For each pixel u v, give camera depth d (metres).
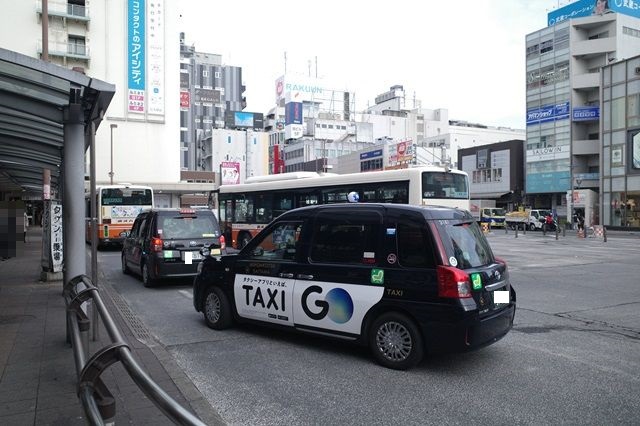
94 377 2.62
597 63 51.94
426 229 5.51
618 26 50.53
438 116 117.50
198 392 4.86
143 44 57.94
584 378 5.34
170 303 9.66
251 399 4.73
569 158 52.34
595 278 13.27
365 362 5.85
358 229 6.00
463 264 5.52
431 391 4.94
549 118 54.41
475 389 5.00
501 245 25.92
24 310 8.40
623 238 32.22
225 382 5.19
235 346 6.52
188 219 11.70
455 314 5.19
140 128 58.34
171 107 59.84
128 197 22.36
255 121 119.81
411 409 4.50
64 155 6.05
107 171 56.66
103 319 3.20
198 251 11.43
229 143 105.44
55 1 54.03
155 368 5.50
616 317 8.43
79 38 55.88
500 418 4.31
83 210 6.15
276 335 7.05
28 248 21.70
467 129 104.62
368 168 77.38
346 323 5.89
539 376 5.40
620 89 41.97
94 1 55.78
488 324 5.42
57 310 8.41
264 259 6.87
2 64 4.73
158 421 4.04
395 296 5.54
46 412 4.18
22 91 5.37
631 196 41.16
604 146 43.50
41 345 6.20
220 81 131.12
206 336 7.04
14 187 23.52
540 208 57.06
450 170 15.46
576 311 8.93
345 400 4.71
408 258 5.56
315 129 101.94
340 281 5.96
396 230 5.71
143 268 11.84
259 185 19.64
